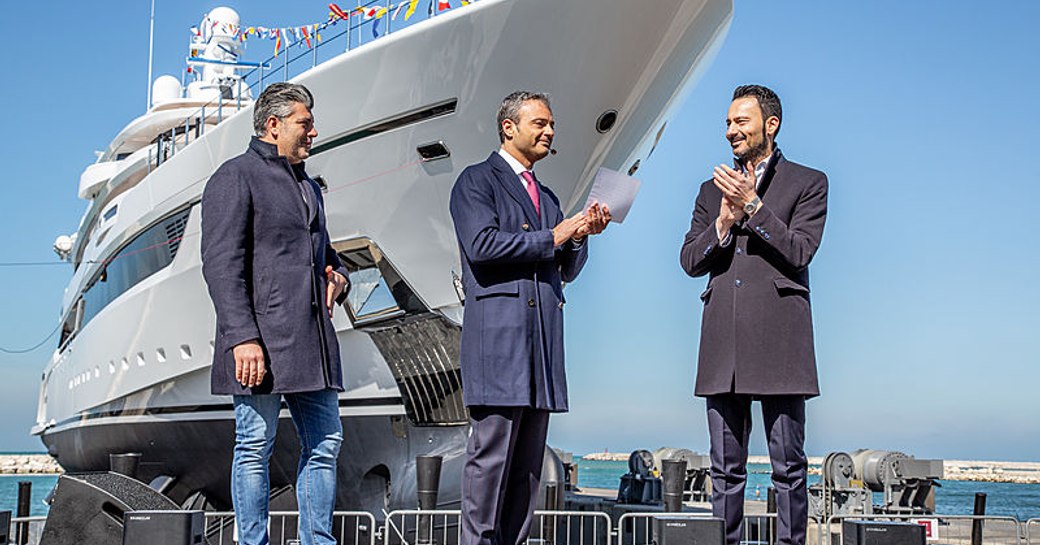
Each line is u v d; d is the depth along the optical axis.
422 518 9.62
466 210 3.95
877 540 3.76
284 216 4.06
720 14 9.00
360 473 11.33
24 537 6.57
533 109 4.14
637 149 10.07
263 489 3.97
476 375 3.88
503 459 3.89
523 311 3.89
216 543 9.12
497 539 4.01
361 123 9.63
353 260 10.30
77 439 16.52
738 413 4.39
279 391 3.88
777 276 4.24
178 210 11.84
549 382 3.92
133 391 12.81
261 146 4.16
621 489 13.66
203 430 12.25
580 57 8.89
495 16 8.66
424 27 8.96
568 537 8.50
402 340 10.36
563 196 9.77
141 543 3.99
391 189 9.76
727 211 4.23
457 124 9.28
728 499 4.34
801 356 4.18
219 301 3.87
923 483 12.28
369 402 10.73
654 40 8.89
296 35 11.66
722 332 4.30
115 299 13.74
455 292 10.00
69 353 17.47
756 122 4.36
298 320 3.97
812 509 12.57
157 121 15.88
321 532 4.00
